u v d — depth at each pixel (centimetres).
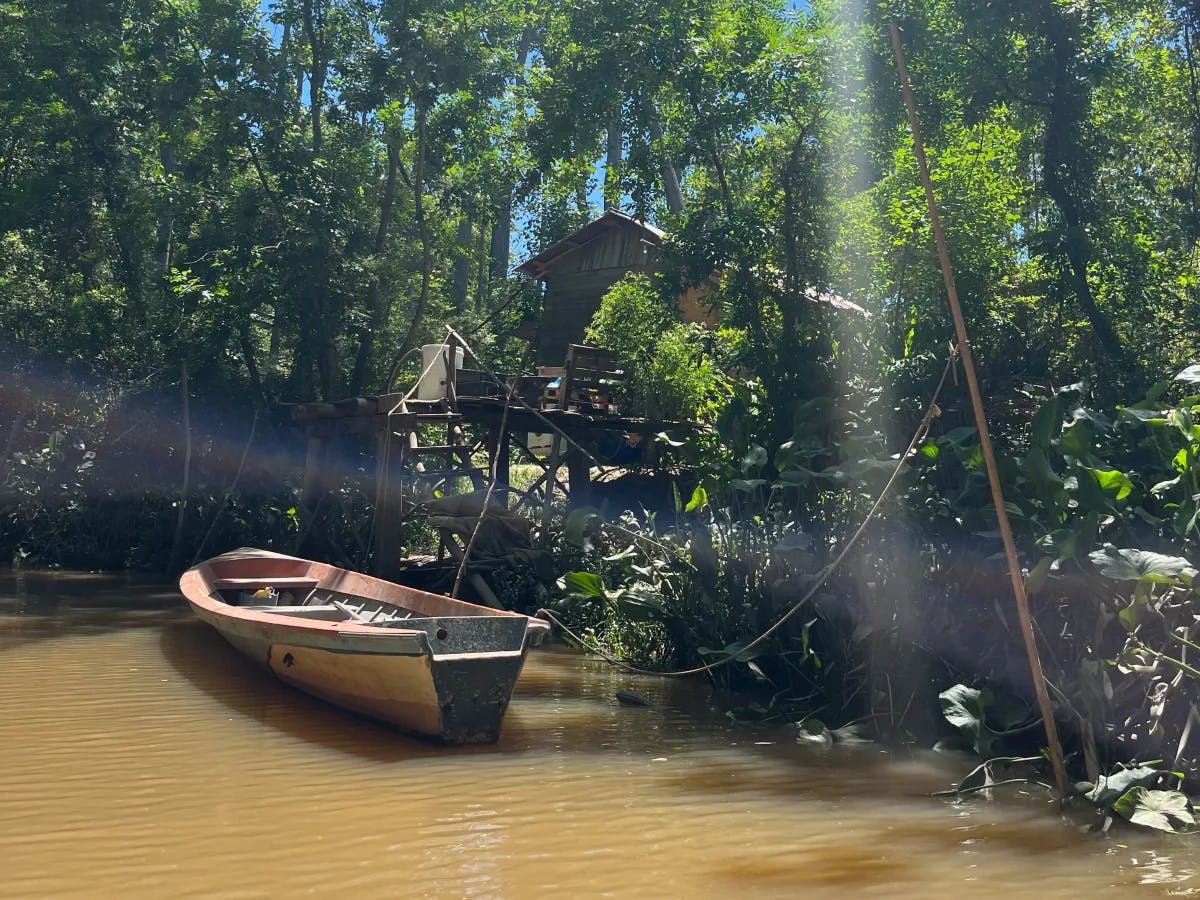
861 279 1401
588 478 1620
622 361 1689
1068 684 745
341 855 561
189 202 2209
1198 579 698
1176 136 1539
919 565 874
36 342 2245
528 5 2394
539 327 2533
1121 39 1550
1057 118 1388
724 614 1041
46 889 512
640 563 1200
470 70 2262
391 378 2203
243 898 502
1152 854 574
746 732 858
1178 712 696
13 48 2275
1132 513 827
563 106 1603
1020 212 1540
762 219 1454
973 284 1277
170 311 2203
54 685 984
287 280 2158
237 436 2166
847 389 1206
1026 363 1277
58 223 2328
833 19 1476
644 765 753
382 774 718
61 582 1827
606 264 2419
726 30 1483
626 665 1119
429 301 2648
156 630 1308
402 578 1518
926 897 511
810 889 521
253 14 2239
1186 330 1377
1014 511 826
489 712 801
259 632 918
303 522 1764
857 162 1457
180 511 1959
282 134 2214
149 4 2205
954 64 1460
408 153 2523
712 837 598
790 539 915
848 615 917
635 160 1548
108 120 2277
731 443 1156
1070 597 784
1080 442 799
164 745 781
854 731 840
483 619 812
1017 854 574
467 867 546
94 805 641
